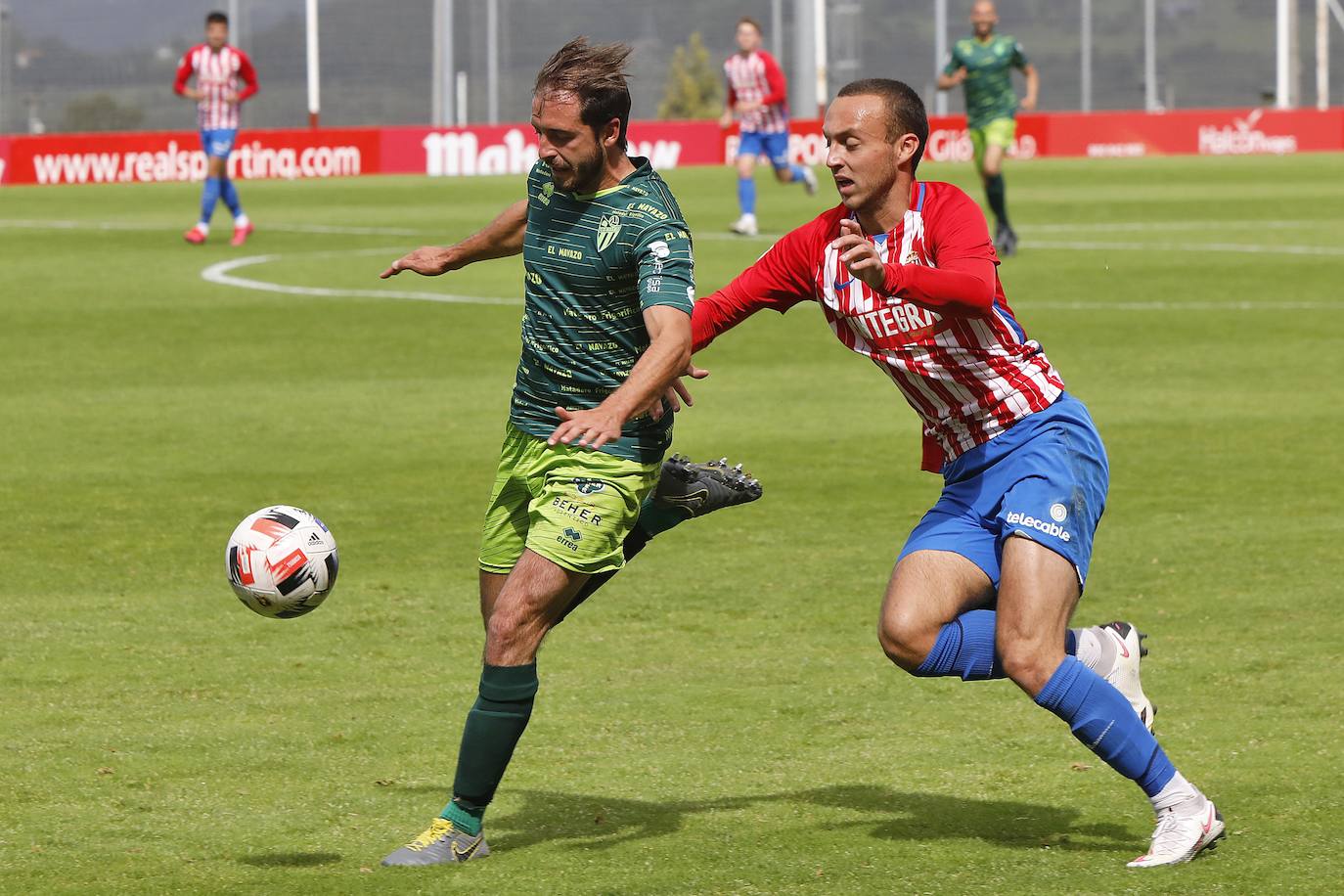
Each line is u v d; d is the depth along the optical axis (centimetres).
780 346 4844
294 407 3916
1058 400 1529
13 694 1992
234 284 6141
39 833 1548
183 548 2700
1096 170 12638
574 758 1789
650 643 2225
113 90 14988
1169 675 2050
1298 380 4219
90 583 2498
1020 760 1767
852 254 1360
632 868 1455
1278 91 16275
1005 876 1419
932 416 1559
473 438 3562
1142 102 16625
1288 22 16212
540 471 1552
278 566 1558
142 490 3091
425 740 1838
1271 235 7762
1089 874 1421
